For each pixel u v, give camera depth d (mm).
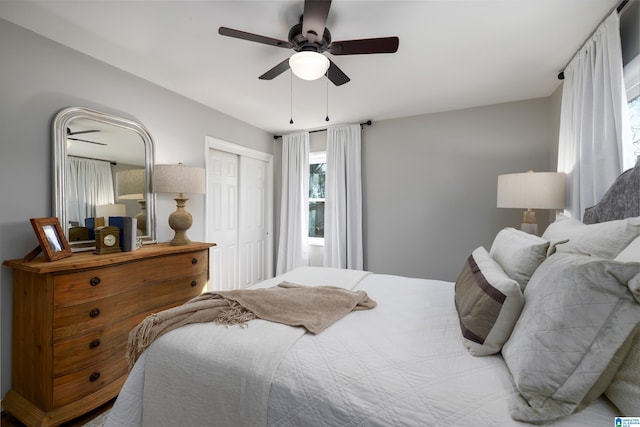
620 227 1007
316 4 1317
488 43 1943
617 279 683
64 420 1500
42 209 1854
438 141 3320
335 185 3811
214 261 3414
